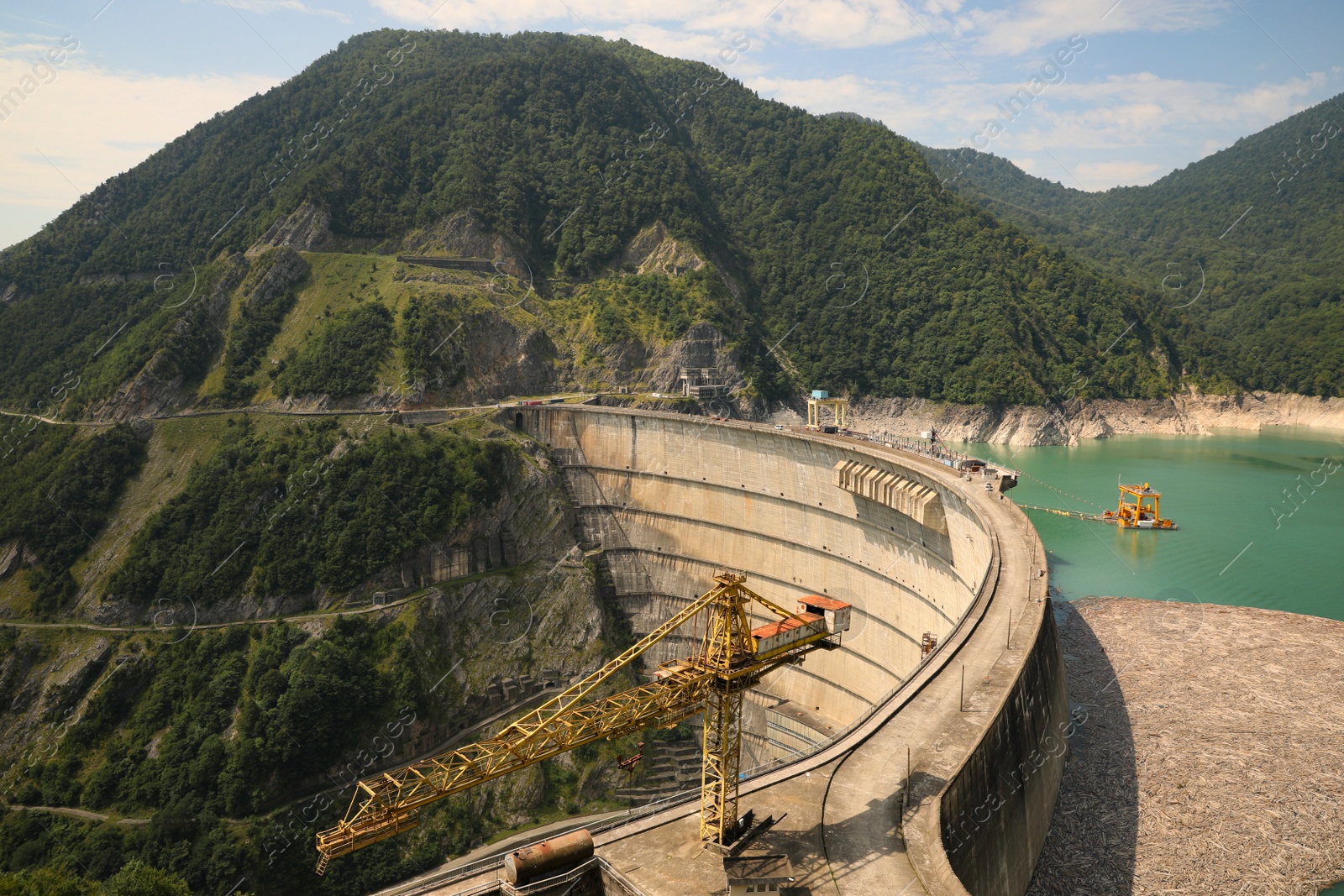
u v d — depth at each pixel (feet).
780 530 546.26
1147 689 401.29
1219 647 446.60
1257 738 353.51
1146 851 288.51
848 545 499.92
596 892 205.05
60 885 312.29
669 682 213.66
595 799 486.79
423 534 577.02
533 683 563.48
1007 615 319.06
